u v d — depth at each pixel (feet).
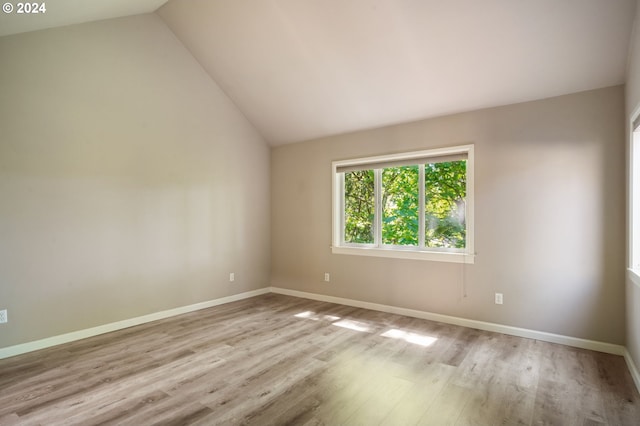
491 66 10.56
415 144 13.56
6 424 6.64
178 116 14.34
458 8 9.32
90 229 11.72
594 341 10.19
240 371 8.90
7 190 10.00
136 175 12.98
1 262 9.89
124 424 6.64
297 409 7.14
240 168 16.89
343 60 12.16
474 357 9.72
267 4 11.32
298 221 17.37
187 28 13.60
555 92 10.62
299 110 15.33
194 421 6.73
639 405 7.27
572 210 10.49
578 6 8.50
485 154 11.94
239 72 14.67
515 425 6.61
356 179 15.75
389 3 9.83
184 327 12.51
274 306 15.43
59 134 11.03
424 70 11.39
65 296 11.10
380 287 14.60
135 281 12.89
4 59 9.95
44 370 9.00
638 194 8.79
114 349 10.43
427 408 7.18
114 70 12.36
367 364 9.29
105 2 10.50
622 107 9.78
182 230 14.44
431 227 13.52
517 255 11.39
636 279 8.02
